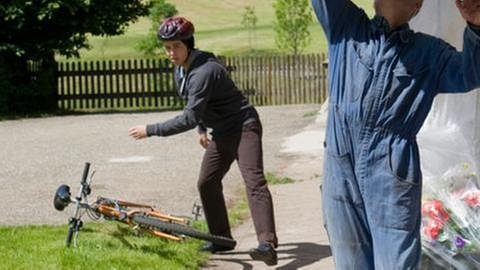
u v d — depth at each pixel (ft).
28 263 25.81
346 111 16.11
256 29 195.00
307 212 34.94
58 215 35.19
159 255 26.84
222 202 27.96
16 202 38.34
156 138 60.44
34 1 88.63
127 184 42.86
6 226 32.37
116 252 26.99
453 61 15.71
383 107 15.84
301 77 96.58
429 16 23.25
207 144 27.43
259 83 97.45
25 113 91.25
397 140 15.92
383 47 15.90
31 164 50.65
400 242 15.92
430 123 23.88
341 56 16.28
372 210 16.08
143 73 97.09
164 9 121.80
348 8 16.38
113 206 27.43
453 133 23.47
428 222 20.92
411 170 15.94
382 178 15.92
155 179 44.21
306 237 30.37
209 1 233.55
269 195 25.89
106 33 92.94
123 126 72.95
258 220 25.68
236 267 26.71
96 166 49.21
